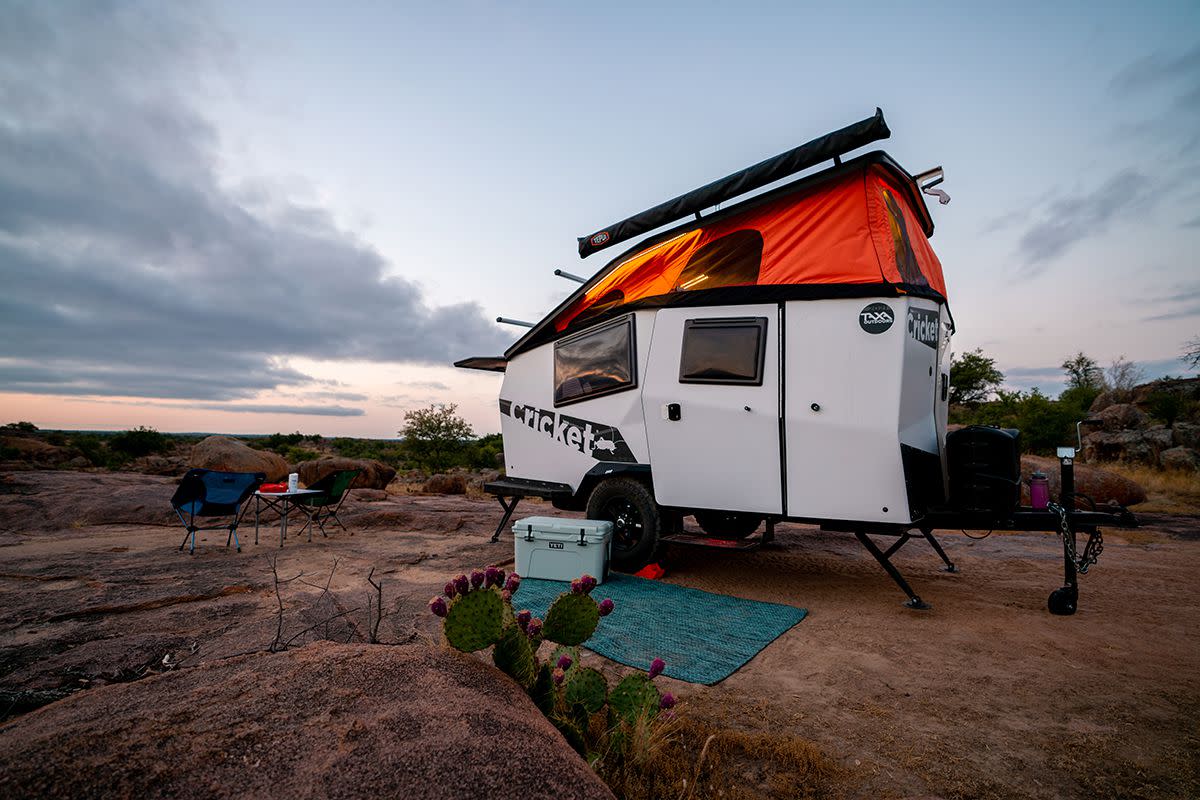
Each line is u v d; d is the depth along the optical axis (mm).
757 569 6449
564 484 6699
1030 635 4281
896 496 4742
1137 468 15969
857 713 3092
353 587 5387
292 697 1774
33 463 18547
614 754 2500
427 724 1665
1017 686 3414
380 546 7566
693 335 5641
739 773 2537
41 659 3545
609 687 3320
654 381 5840
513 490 7082
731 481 5418
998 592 5512
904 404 4820
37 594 5012
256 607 4703
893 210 5277
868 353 4848
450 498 13852
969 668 3682
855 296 4902
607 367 6250
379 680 1909
